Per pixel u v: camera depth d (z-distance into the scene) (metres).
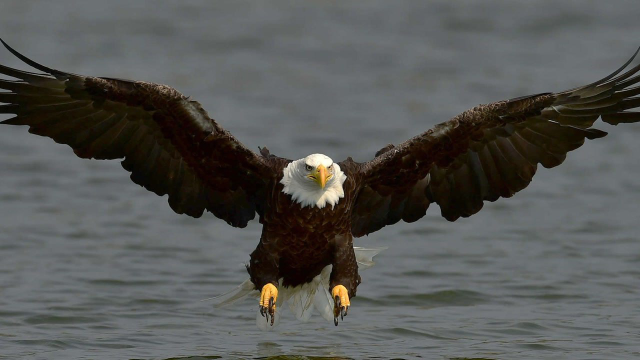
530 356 10.99
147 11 37.94
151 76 30.11
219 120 26.19
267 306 10.84
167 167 11.41
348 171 11.17
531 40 34.72
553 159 11.58
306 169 10.68
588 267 15.45
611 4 37.94
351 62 32.44
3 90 10.70
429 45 34.28
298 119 26.64
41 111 10.83
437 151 11.46
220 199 11.70
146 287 14.20
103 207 19.36
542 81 29.78
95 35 34.53
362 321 12.70
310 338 11.86
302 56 33.12
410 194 11.94
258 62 32.41
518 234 17.70
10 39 33.28
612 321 12.54
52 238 17.00
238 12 38.00
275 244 11.05
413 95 29.02
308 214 10.78
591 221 18.50
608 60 31.97
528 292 14.06
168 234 17.56
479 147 11.57
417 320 12.70
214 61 32.38
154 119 10.90
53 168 22.22
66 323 12.37
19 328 12.08
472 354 11.08
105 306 13.19
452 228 18.20
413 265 15.62
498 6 38.06
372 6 38.72
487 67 31.64
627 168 22.69
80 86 10.54
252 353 11.13
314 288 11.46
